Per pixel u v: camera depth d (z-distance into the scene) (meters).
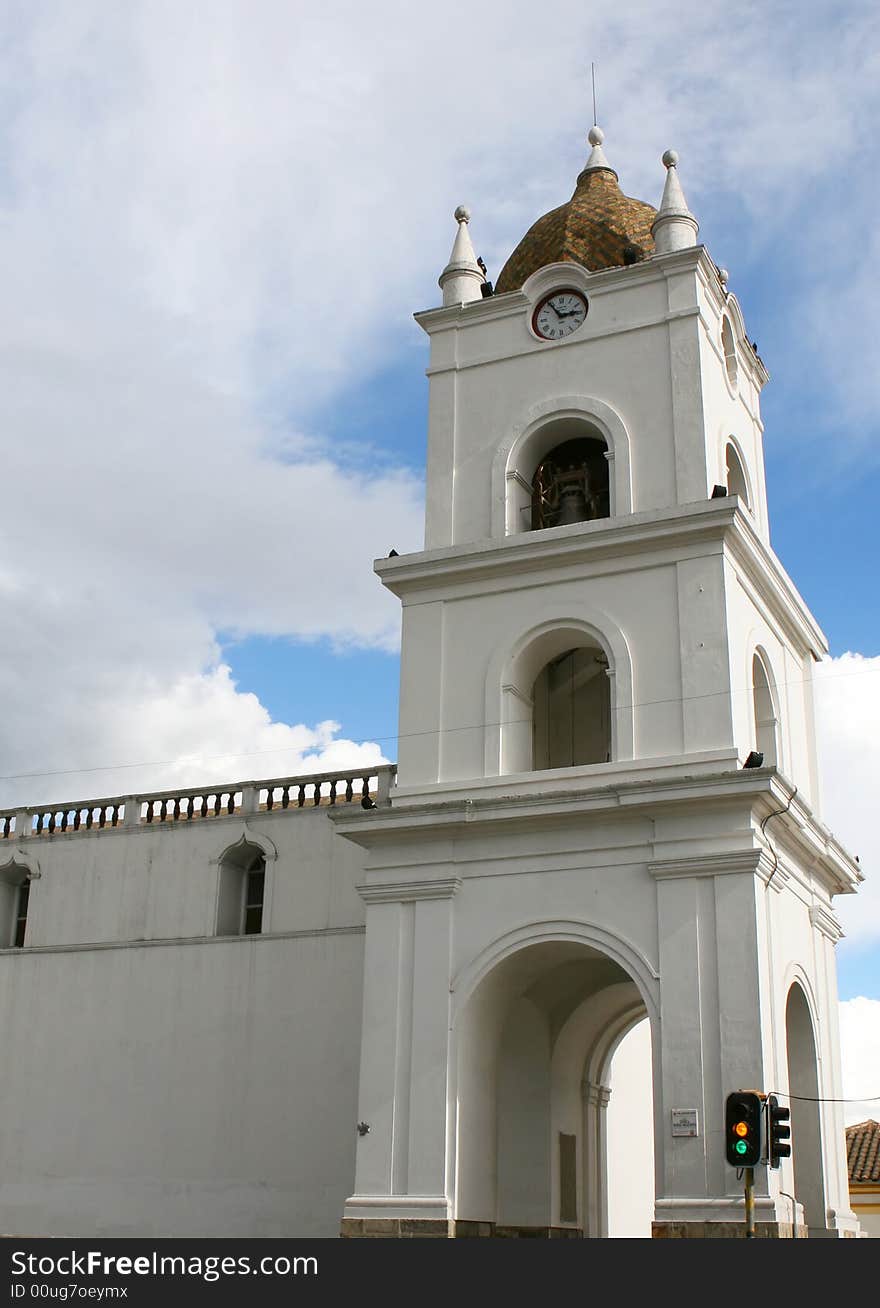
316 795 32.62
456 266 30.55
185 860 33.41
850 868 29.08
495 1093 25.62
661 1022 23.02
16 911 35.78
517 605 26.92
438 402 29.44
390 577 27.94
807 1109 26.22
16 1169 32.47
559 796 24.50
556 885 24.55
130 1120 31.66
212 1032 31.48
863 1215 39.53
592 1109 30.66
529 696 27.16
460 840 25.48
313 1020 30.50
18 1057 33.47
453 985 24.73
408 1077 24.53
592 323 28.44
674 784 23.61
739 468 29.75
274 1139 30.02
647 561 26.00
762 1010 22.52
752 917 22.94
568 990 28.27
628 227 29.70
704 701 24.75
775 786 23.36
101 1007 32.97
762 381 32.16
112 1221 31.05
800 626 29.80
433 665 27.25
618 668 25.58
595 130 32.28
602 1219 30.03
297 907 31.69
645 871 23.98
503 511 27.84
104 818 35.03
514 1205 27.64
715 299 28.81
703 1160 22.09
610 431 27.44
